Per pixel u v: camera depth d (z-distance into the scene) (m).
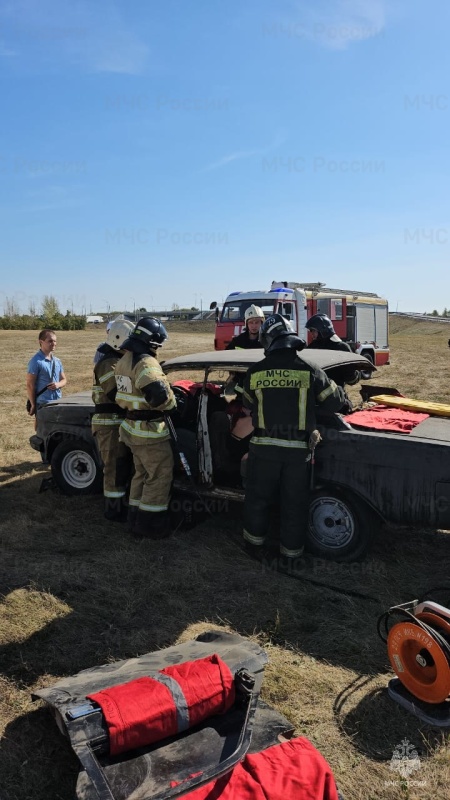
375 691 2.91
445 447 3.71
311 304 15.92
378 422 4.26
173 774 2.21
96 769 2.12
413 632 2.71
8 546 4.62
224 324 15.62
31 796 2.33
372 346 18.52
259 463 4.03
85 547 4.59
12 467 6.91
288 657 3.19
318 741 2.57
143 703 2.36
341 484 4.05
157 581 4.01
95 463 5.48
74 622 3.52
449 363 20.39
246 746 2.24
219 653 2.87
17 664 3.13
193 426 4.91
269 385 3.94
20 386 15.01
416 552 4.50
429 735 2.61
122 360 4.48
